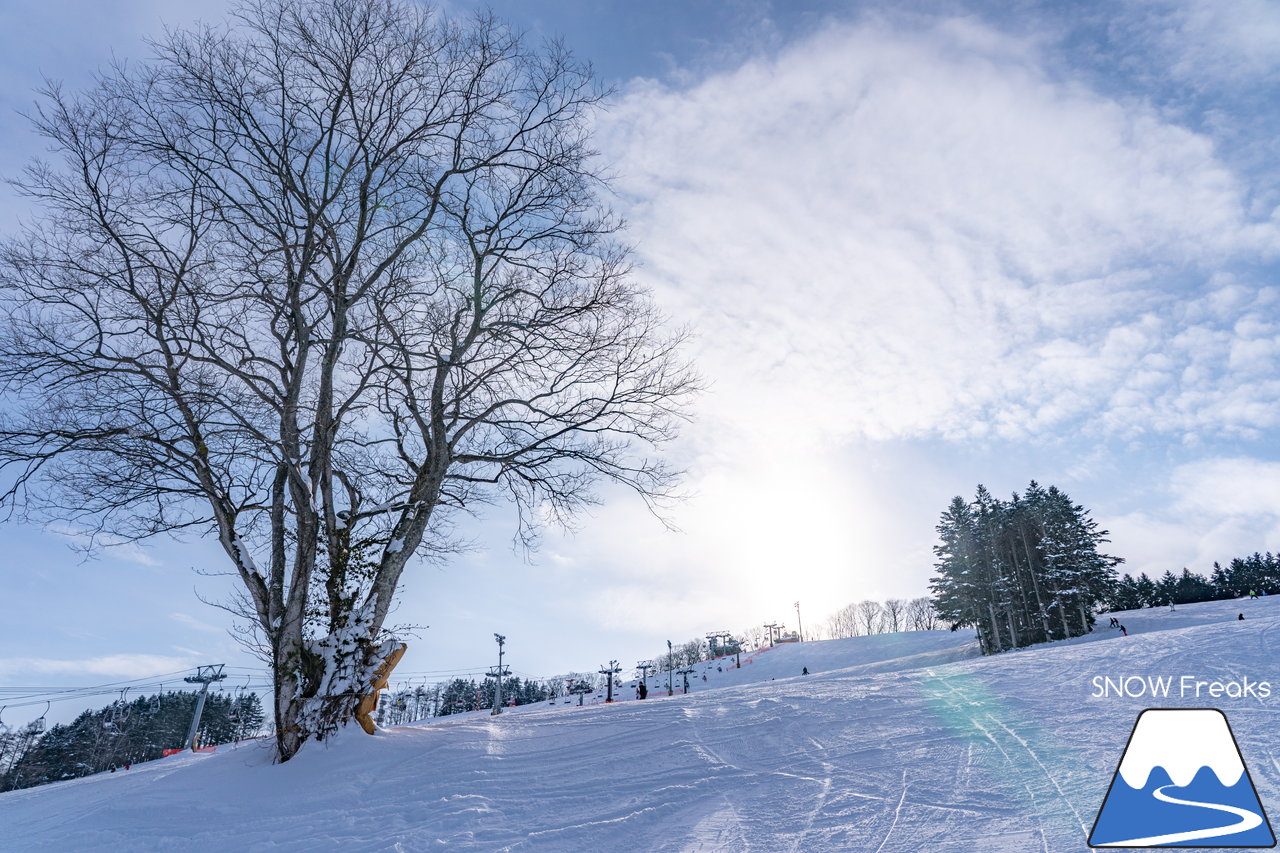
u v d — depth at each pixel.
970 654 68.81
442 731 12.95
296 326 14.06
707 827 7.14
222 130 13.76
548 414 15.60
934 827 6.38
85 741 85.69
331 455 14.16
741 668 105.81
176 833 9.09
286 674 12.43
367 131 14.70
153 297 13.57
